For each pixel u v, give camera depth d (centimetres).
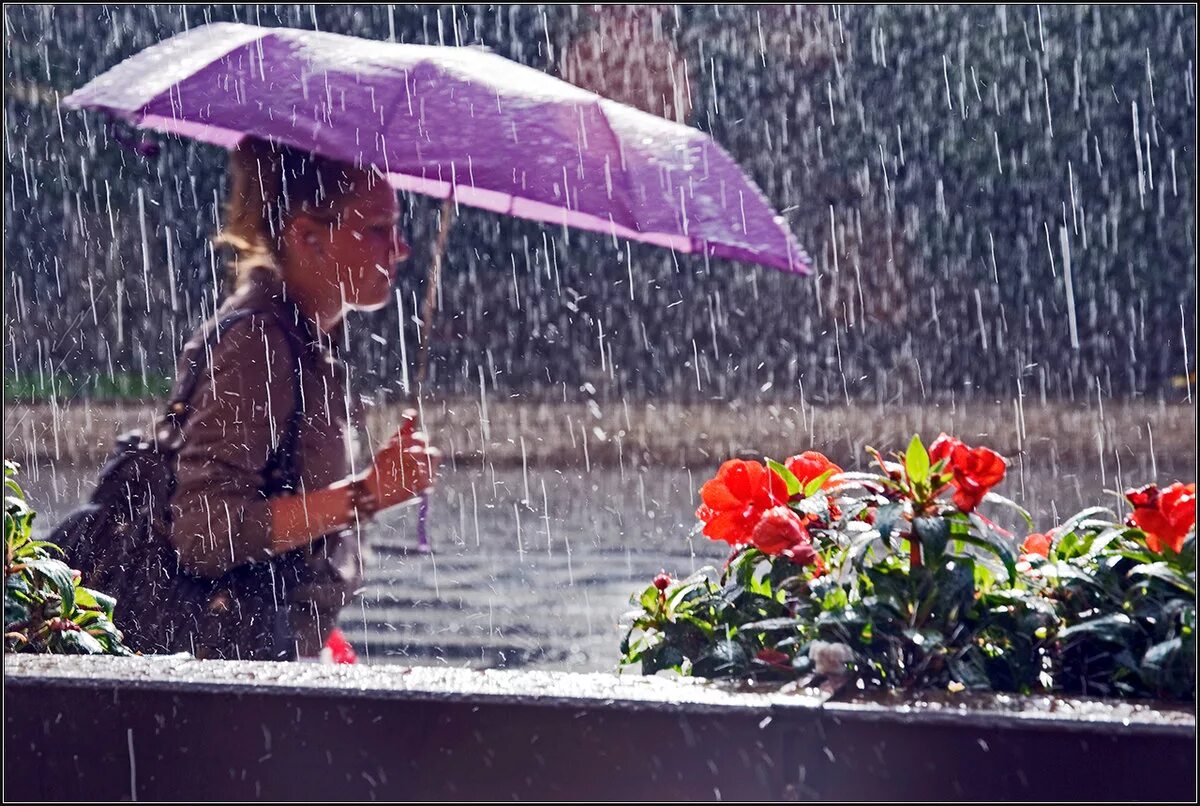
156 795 463
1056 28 4306
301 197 681
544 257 4606
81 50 4150
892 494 499
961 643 483
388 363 4419
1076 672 498
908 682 478
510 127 724
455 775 449
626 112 788
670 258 4656
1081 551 532
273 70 740
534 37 4238
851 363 4616
